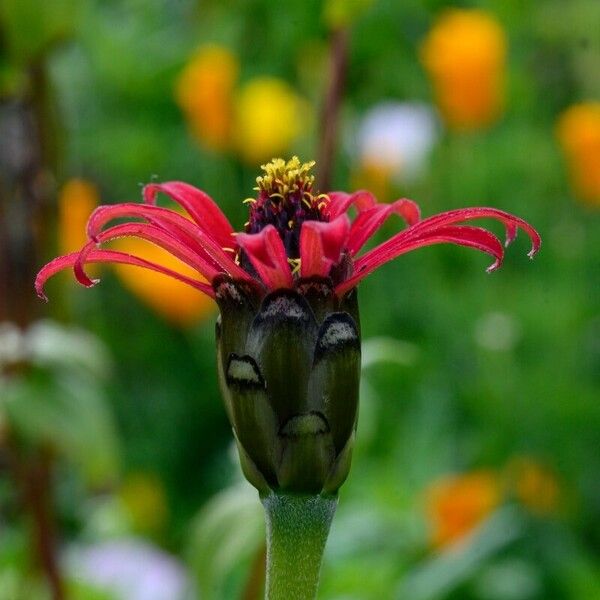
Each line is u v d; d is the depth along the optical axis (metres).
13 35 0.31
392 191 0.54
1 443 0.31
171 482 0.53
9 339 0.31
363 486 0.44
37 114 0.31
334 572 0.38
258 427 0.22
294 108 0.53
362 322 0.53
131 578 0.38
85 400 0.31
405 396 0.49
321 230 0.21
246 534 0.30
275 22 0.49
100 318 0.54
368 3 0.31
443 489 0.41
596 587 0.38
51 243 0.32
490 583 0.38
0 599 0.33
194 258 0.22
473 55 0.53
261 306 0.22
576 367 0.54
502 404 0.51
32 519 0.32
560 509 0.45
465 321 0.54
